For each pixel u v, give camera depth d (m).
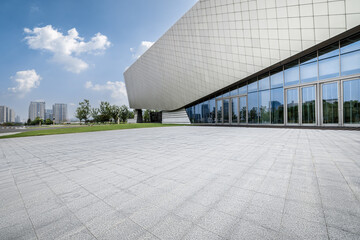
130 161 4.34
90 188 2.73
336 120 11.27
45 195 2.53
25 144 8.85
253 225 1.66
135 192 2.51
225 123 20.00
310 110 12.61
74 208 2.12
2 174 3.67
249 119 17.17
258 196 2.24
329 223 1.65
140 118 48.44
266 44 13.80
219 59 17.75
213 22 16.84
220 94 20.61
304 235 1.50
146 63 30.91
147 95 35.38
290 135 8.31
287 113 14.02
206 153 4.88
